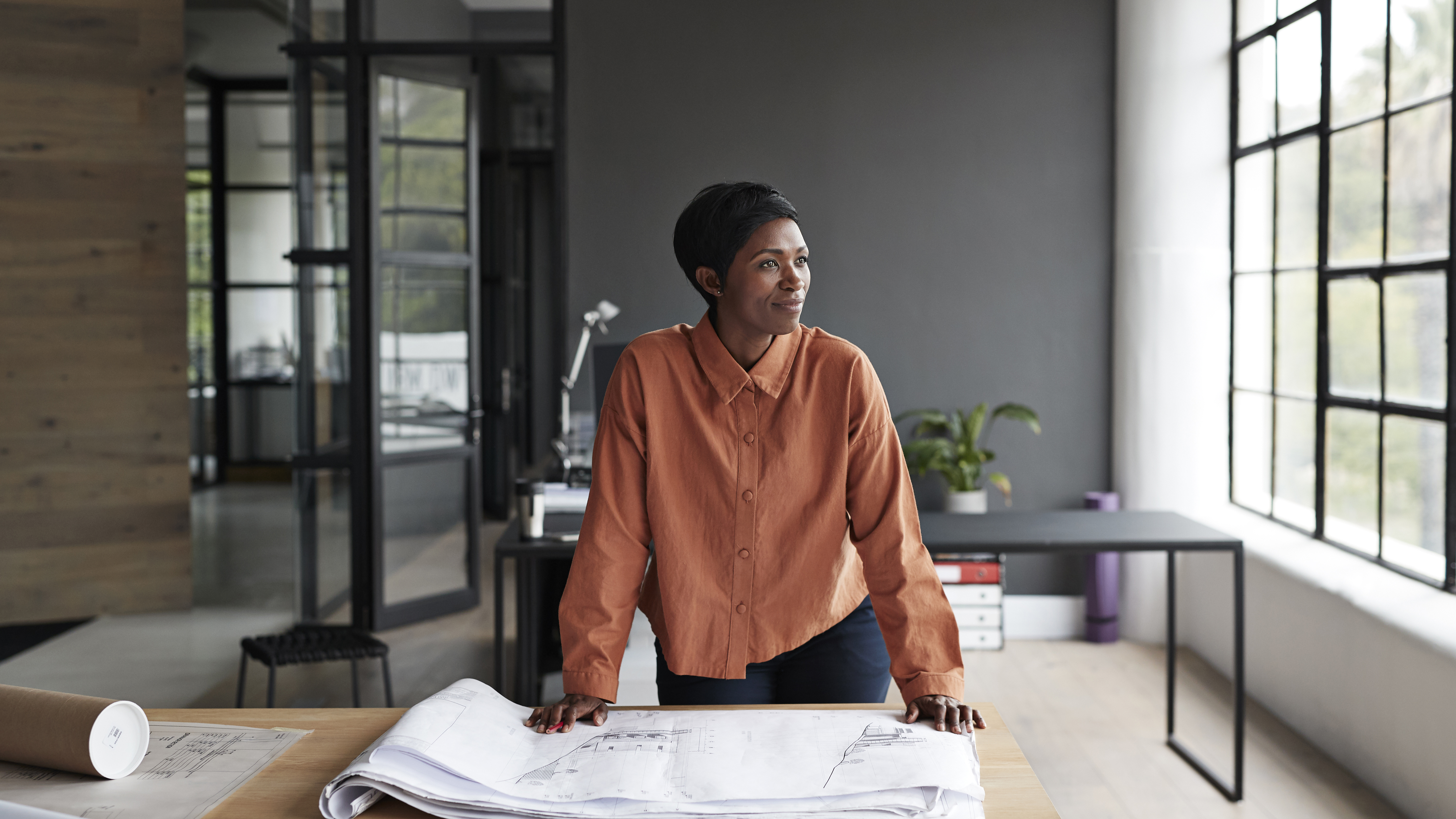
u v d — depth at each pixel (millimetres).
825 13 4523
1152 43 4293
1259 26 4035
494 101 7523
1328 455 3568
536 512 2873
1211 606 4086
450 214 5066
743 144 4559
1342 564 3307
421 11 4617
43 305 4969
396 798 1009
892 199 4566
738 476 1372
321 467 4719
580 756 1113
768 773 1061
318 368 4719
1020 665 4180
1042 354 4586
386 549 4805
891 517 1375
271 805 1039
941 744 1144
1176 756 3209
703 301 4598
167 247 5094
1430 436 2967
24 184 4938
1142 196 4355
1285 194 3867
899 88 4543
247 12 7238
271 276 9125
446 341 5082
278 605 5223
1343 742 3076
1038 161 4543
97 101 5016
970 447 4426
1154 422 4344
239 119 8953
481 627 4820
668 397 1380
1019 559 4605
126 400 5066
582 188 4582
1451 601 2822
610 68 4551
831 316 4590
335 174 4707
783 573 1406
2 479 4945
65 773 1114
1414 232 3029
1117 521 3061
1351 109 3369
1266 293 4020
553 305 4625
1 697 1126
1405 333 3078
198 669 4188
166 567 5117
